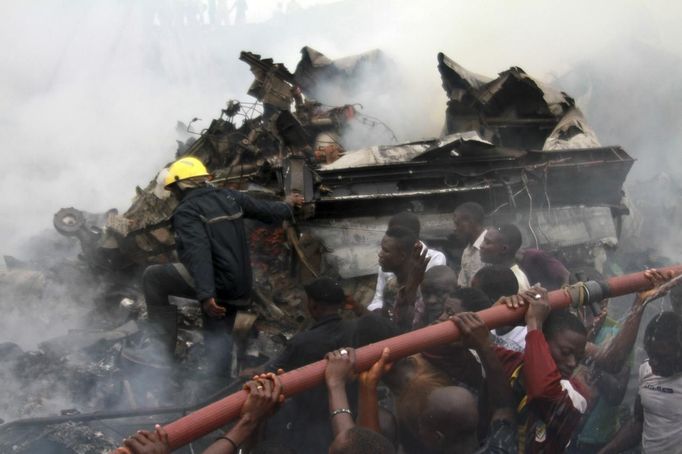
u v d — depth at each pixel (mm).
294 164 5441
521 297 2988
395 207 5562
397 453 3049
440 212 5664
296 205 5062
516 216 5828
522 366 3000
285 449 2578
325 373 2668
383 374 2822
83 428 3666
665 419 3346
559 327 3004
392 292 4574
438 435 2832
